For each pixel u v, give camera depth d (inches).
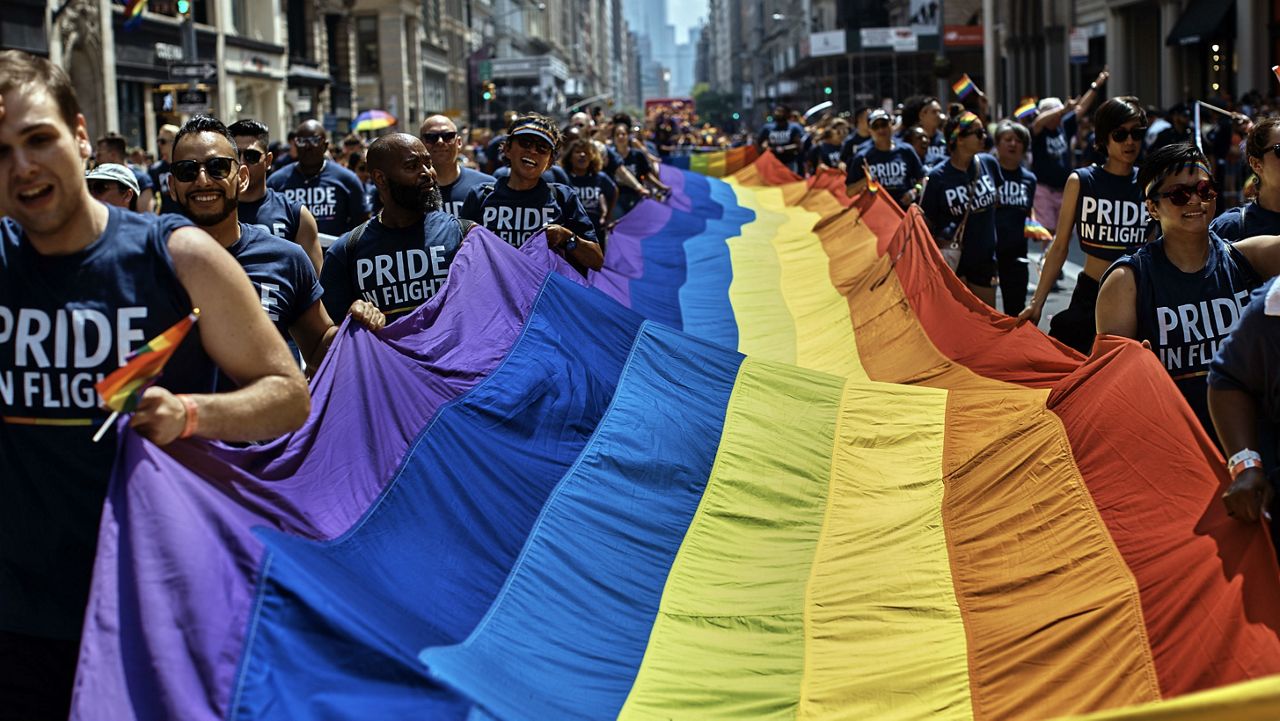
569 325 282.5
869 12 4443.9
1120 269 205.6
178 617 123.2
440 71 3501.5
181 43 1625.2
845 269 481.7
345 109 2556.6
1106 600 169.9
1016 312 424.8
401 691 130.1
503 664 160.2
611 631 189.5
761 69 7037.4
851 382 280.8
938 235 408.2
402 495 195.0
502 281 279.9
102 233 131.3
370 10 2908.5
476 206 344.2
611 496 230.2
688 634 192.4
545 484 227.0
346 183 415.2
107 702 118.6
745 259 552.4
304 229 307.6
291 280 213.8
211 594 125.6
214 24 1750.7
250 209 304.7
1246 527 160.6
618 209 741.3
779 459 250.7
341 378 205.0
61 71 128.0
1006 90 2662.4
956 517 212.5
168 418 124.2
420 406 218.8
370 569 167.8
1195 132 314.8
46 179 124.3
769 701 171.6
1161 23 1636.3
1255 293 162.2
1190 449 177.5
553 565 201.9
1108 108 293.3
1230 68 1475.1
